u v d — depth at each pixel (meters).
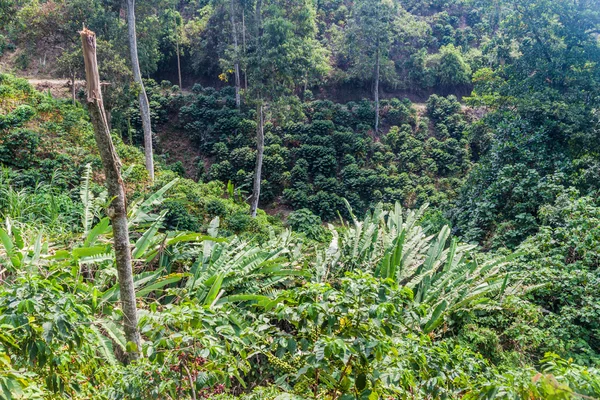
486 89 17.83
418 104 31.38
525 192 11.88
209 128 26.19
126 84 18.97
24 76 27.67
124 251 3.76
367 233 7.70
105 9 20.48
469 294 7.03
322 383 3.49
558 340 6.64
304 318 3.19
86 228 6.95
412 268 7.09
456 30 36.06
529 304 7.08
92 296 4.54
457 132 27.44
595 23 15.88
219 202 13.83
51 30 20.25
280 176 23.62
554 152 14.22
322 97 30.30
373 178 23.62
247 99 17.00
